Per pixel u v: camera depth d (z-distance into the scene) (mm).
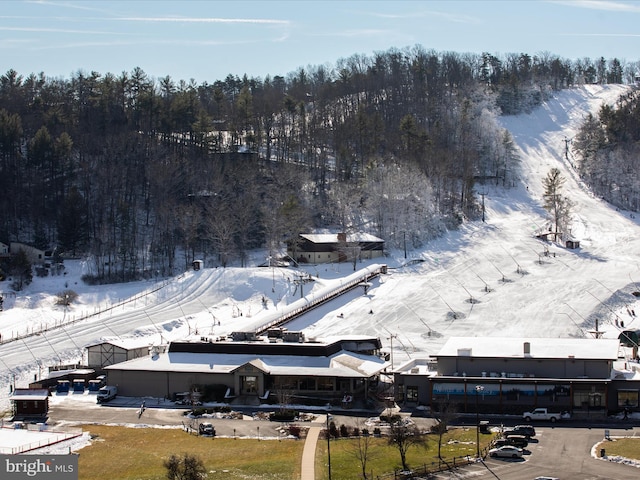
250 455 90062
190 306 169125
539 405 105875
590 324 152625
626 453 87625
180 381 117938
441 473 82438
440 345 140250
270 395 114312
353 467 85125
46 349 138125
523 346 113688
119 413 109375
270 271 186750
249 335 129750
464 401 107375
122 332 148625
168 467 80375
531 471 82312
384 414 106250
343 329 152000
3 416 108312
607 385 104562
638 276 182750
